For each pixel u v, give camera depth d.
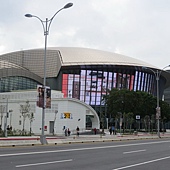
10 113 69.50
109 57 118.06
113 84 113.69
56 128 64.88
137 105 81.50
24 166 14.27
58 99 65.81
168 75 132.38
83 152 23.09
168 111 93.06
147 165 16.03
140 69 117.12
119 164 16.20
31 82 104.75
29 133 57.28
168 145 33.88
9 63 105.12
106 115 104.81
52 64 115.50
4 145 27.31
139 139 50.28
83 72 111.44
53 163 15.79
